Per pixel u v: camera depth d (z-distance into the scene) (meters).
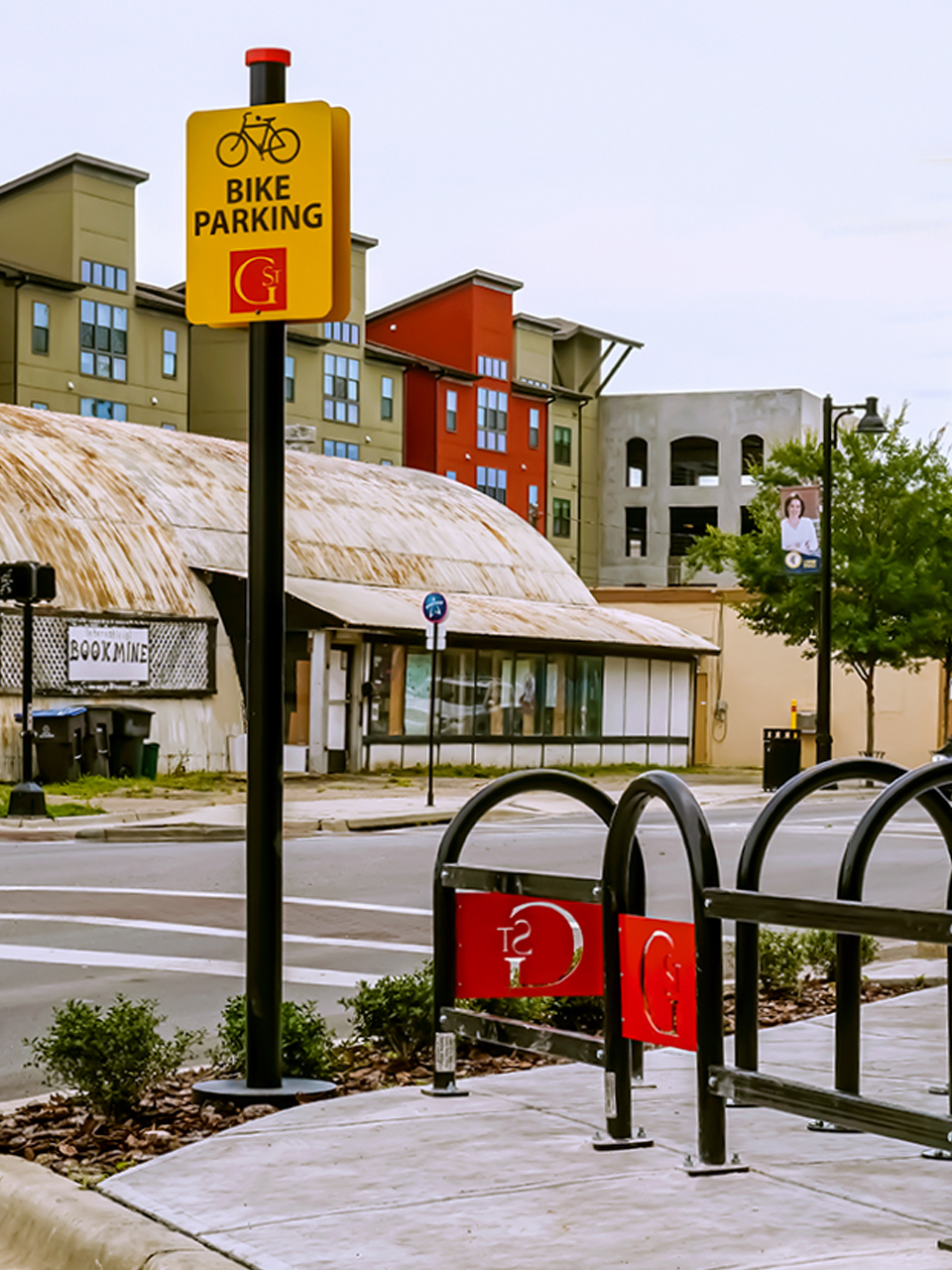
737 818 29.09
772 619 43.78
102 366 62.31
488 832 24.38
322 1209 5.59
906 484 42.22
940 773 5.82
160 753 33.91
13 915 14.52
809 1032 9.01
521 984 7.08
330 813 25.83
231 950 12.73
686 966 5.97
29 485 35.19
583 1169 6.11
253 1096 7.37
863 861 5.88
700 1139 6.05
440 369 75.50
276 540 7.27
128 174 63.12
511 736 41.81
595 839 23.08
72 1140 6.87
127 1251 5.18
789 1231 5.29
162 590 35.34
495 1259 5.03
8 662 30.59
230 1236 5.30
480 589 46.66
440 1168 6.14
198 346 67.69
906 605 41.25
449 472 76.62
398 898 16.06
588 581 88.50
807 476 43.19
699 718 53.28
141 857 19.31
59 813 23.67
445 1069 7.38
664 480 88.94
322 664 35.22
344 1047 8.70
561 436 85.38
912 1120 5.00
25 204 62.34
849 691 51.62
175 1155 6.34
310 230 7.17
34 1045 7.64
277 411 7.31
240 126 7.26
